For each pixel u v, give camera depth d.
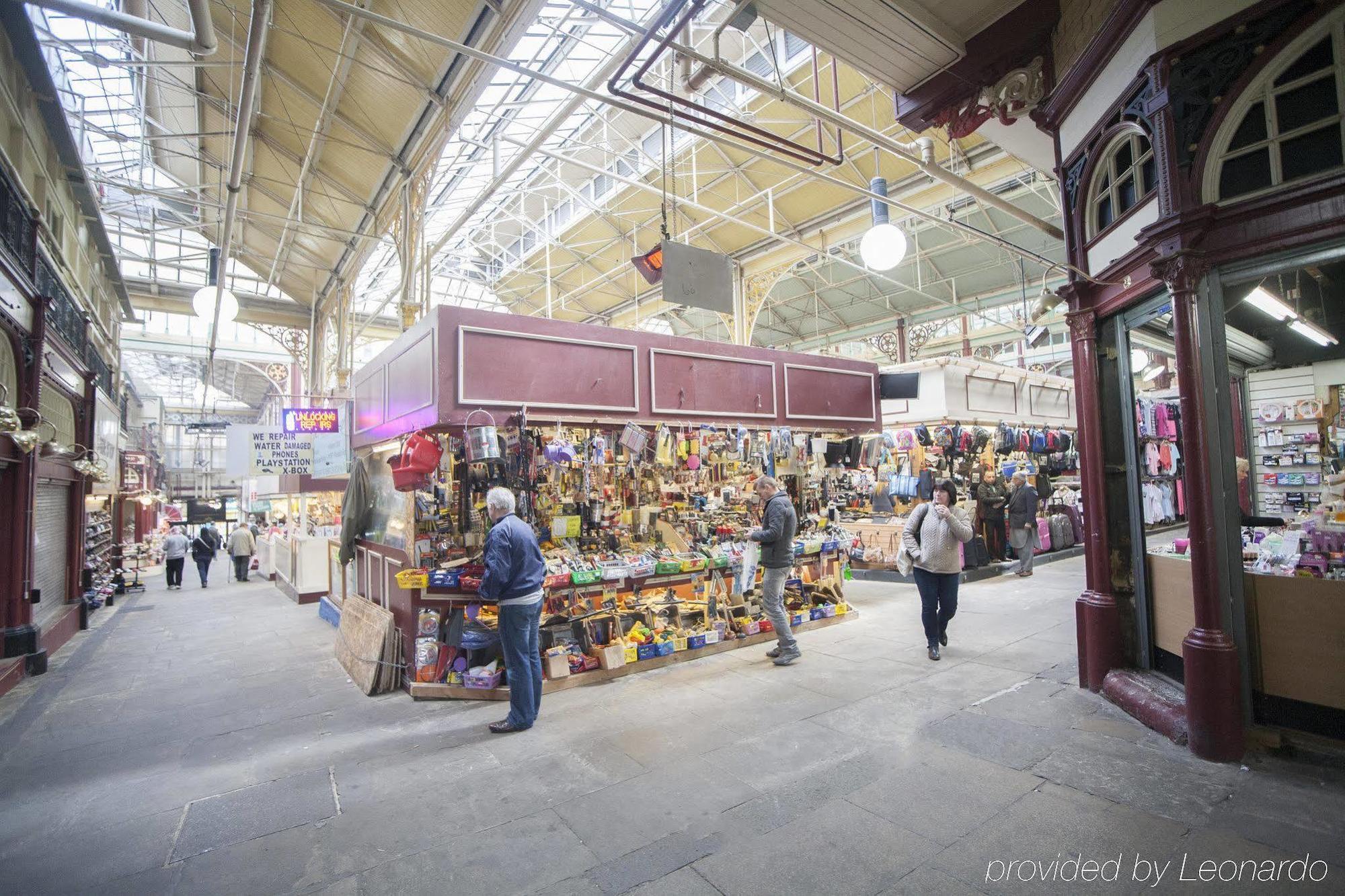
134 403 28.62
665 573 5.52
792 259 14.95
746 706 4.25
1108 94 3.89
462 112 7.95
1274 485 5.97
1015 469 10.38
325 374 16.86
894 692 4.40
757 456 6.59
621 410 5.71
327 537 10.52
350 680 5.32
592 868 2.47
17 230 5.76
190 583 14.06
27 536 6.00
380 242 12.78
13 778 3.51
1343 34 2.85
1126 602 4.23
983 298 17.45
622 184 14.00
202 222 13.82
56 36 7.50
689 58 4.61
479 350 4.98
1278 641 3.18
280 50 8.32
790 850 2.53
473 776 3.36
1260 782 2.89
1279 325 5.29
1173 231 3.29
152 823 2.96
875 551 9.69
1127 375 4.18
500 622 4.12
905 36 4.48
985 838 2.56
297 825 2.90
